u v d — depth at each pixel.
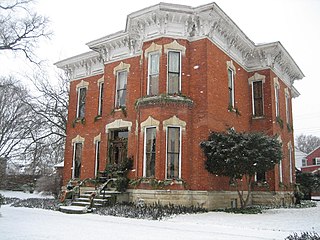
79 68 25.70
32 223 11.53
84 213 15.52
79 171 24.05
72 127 25.06
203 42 18.33
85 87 25.06
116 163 20.67
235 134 16.56
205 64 17.97
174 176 17.23
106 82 22.00
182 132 17.47
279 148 16.41
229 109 19.81
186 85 18.16
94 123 23.45
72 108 25.52
